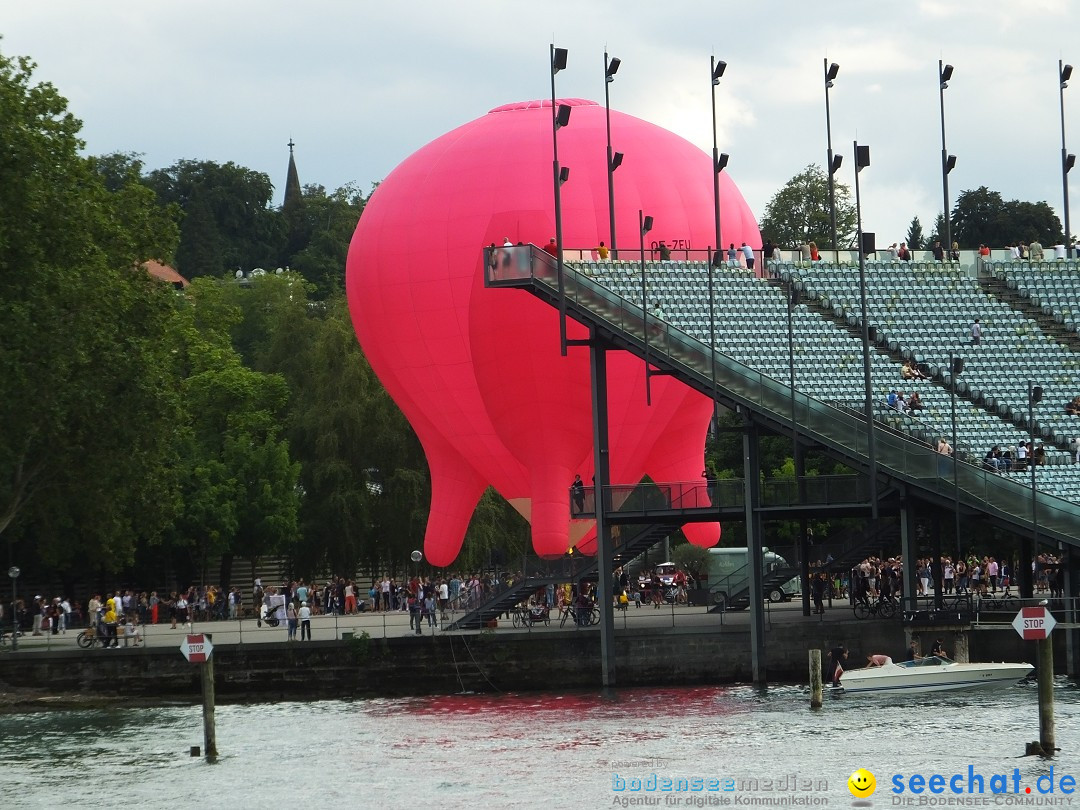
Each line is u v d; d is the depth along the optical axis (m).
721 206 145.88
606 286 134.25
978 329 139.25
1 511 140.50
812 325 137.50
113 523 142.62
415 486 184.12
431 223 140.75
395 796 83.62
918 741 92.56
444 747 97.75
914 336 138.88
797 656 121.56
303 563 187.88
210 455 187.50
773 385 120.56
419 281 140.62
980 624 117.06
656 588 161.62
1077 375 136.12
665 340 122.88
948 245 149.12
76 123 145.00
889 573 141.88
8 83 140.62
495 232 138.62
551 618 141.62
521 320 137.62
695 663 123.62
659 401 141.50
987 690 113.12
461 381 141.62
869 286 143.12
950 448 122.56
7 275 134.75
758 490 121.38
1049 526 114.06
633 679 123.75
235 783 88.94
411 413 148.75
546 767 89.31
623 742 96.06
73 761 97.69
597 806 79.25
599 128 145.00
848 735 95.31
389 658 125.94
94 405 133.75
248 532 182.00
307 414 191.25
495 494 191.25
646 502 123.25
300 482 191.62
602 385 124.50
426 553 150.88
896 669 113.50
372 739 102.38
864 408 127.50
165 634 140.50
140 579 187.88
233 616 166.88
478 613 134.00
